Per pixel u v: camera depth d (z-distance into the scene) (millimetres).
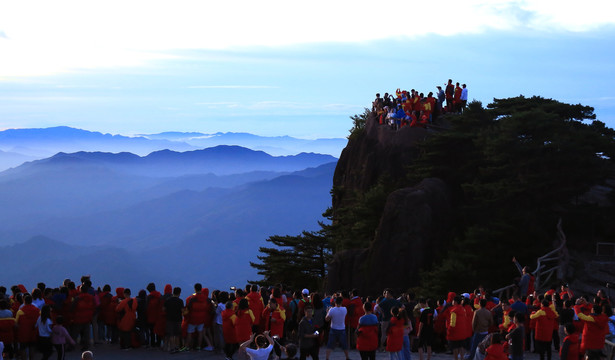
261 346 16312
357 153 63656
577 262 37969
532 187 40094
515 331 17891
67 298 23906
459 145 49375
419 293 38250
